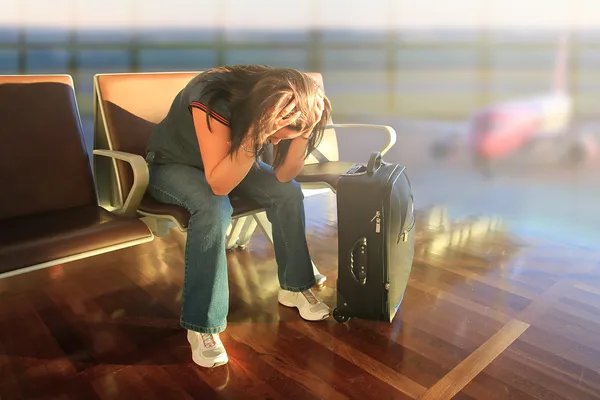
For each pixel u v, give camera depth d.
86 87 4.35
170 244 2.33
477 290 1.88
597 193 3.06
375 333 1.61
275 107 1.27
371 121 5.74
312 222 2.63
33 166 1.61
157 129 1.62
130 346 1.55
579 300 1.80
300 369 1.44
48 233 1.31
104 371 1.43
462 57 6.08
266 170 1.67
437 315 1.71
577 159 3.85
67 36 4.81
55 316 1.71
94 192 1.74
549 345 1.54
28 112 1.62
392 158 4.05
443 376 1.41
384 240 1.51
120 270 2.06
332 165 2.21
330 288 1.91
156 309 1.76
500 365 1.45
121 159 1.60
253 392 1.34
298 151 1.54
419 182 3.35
